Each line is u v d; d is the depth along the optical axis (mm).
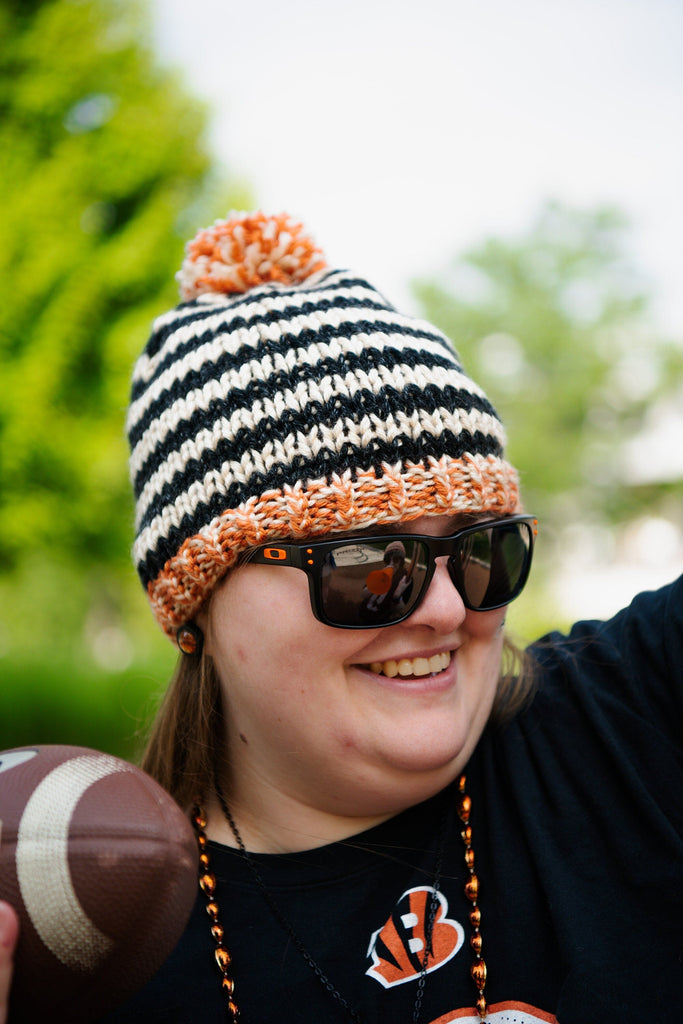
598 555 20281
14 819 786
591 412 19047
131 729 4012
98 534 9695
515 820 1096
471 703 1090
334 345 1045
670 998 915
